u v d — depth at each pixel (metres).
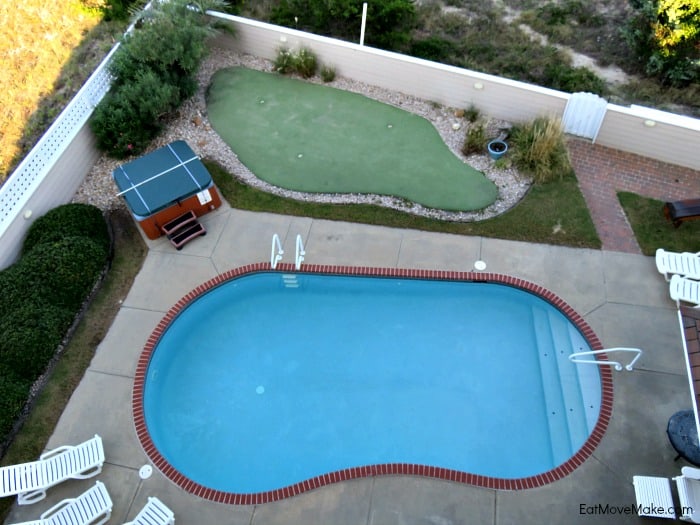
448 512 7.45
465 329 9.27
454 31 13.95
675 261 9.28
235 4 14.50
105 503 7.42
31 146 11.91
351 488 7.70
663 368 8.48
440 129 12.06
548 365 8.80
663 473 7.59
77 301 9.57
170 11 12.56
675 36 11.77
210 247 10.30
